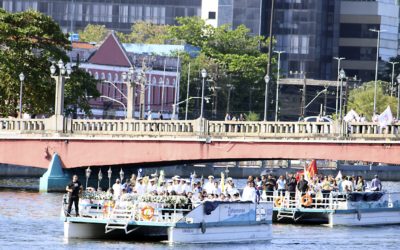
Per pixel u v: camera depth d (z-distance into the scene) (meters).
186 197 158.25
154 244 157.50
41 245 157.75
